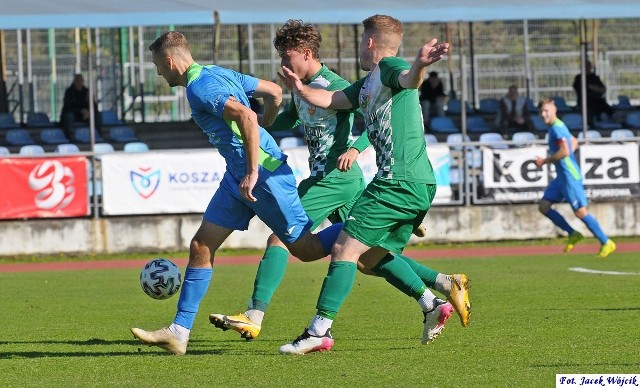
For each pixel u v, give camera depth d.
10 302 27.27
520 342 17.73
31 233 43.09
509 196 45.94
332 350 17.20
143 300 27.27
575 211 37.31
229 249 44.41
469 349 17.05
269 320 22.17
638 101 64.94
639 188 46.06
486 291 27.09
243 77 17.33
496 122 58.72
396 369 15.09
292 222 16.64
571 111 61.16
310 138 19.03
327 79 18.48
